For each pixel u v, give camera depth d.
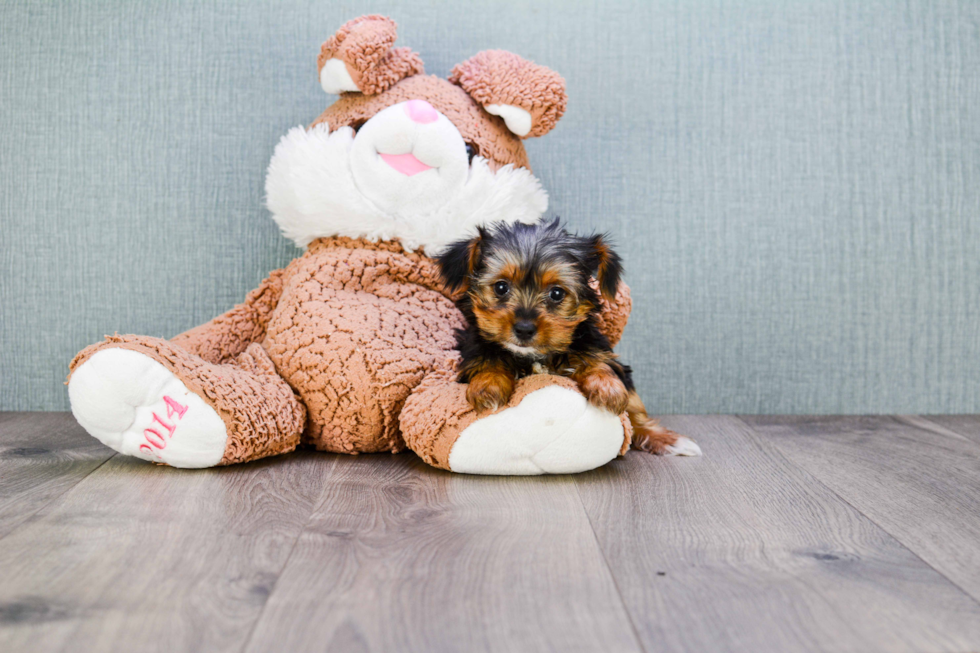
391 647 1.01
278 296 2.37
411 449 1.96
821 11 2.69
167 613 1.09
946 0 2.70
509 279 1.79
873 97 2.71
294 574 1.23
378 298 2.17
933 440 2.33
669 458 2.08
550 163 2.68
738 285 2.72
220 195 2.66
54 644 1.00
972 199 2.75
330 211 2.16
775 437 2.36
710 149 2.70
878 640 1.04
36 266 2.66
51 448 2.10
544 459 1.80
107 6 2.61
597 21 2.66
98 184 2.65
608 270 1.89
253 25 2.63
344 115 2.25
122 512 1.54
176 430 1.79
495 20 2.65
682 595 1.17
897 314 2.76
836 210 2.72
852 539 1.44
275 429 1.92
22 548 1.33
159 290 2.68
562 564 1.29
